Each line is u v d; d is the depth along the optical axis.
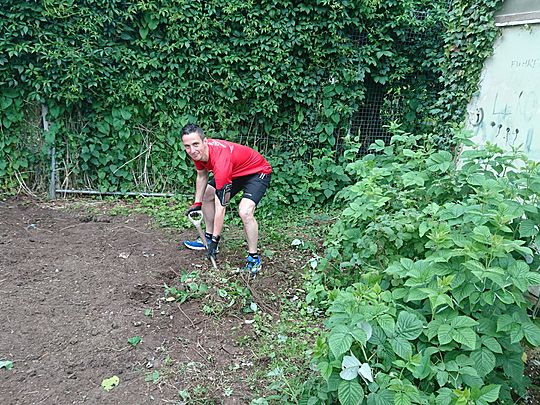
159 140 6.23
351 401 1.98
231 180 4.09
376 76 6.73
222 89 6.12
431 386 2.26
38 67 5.52
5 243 4.55
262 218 5.95
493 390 2.06
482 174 3.38
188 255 4.59
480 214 2.59
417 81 7.04
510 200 2.90
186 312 3.64
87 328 3.30
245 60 6.07
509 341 2.43
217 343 3.31
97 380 2.83
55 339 3.15
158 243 4.86
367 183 3.47
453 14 5.84
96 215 5.59
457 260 2.43
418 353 2.13
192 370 2.98
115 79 5.79
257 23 5.96
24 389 2.70
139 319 3.46
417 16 6.92
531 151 4.79
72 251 4.52
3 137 5.71
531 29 4.82
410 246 3.32
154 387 2.81
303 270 4.53
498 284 2.13
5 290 3.67
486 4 5.30
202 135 3.90
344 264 3.61
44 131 5.87
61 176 6.09
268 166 4.36
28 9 5.28
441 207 3.02
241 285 4.07
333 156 6.84
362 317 2.18
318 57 6.26
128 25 5.73
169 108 6.11
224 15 5.92
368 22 6.47
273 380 2.92
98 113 5.91
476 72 5.61
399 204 3.56
